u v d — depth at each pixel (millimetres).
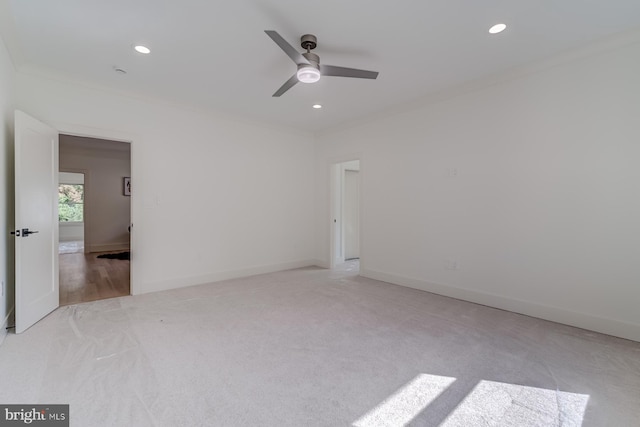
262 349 2391
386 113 4535
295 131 5578
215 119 4570
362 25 2422
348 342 2525
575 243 2896
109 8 2213
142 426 1552
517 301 3264
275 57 2943
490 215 3471
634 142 2588
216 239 4605
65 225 9906
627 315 2627
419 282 4168
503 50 2822
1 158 2643
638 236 2582
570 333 2723
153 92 3820
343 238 6129
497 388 1903
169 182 4137
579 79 2842
